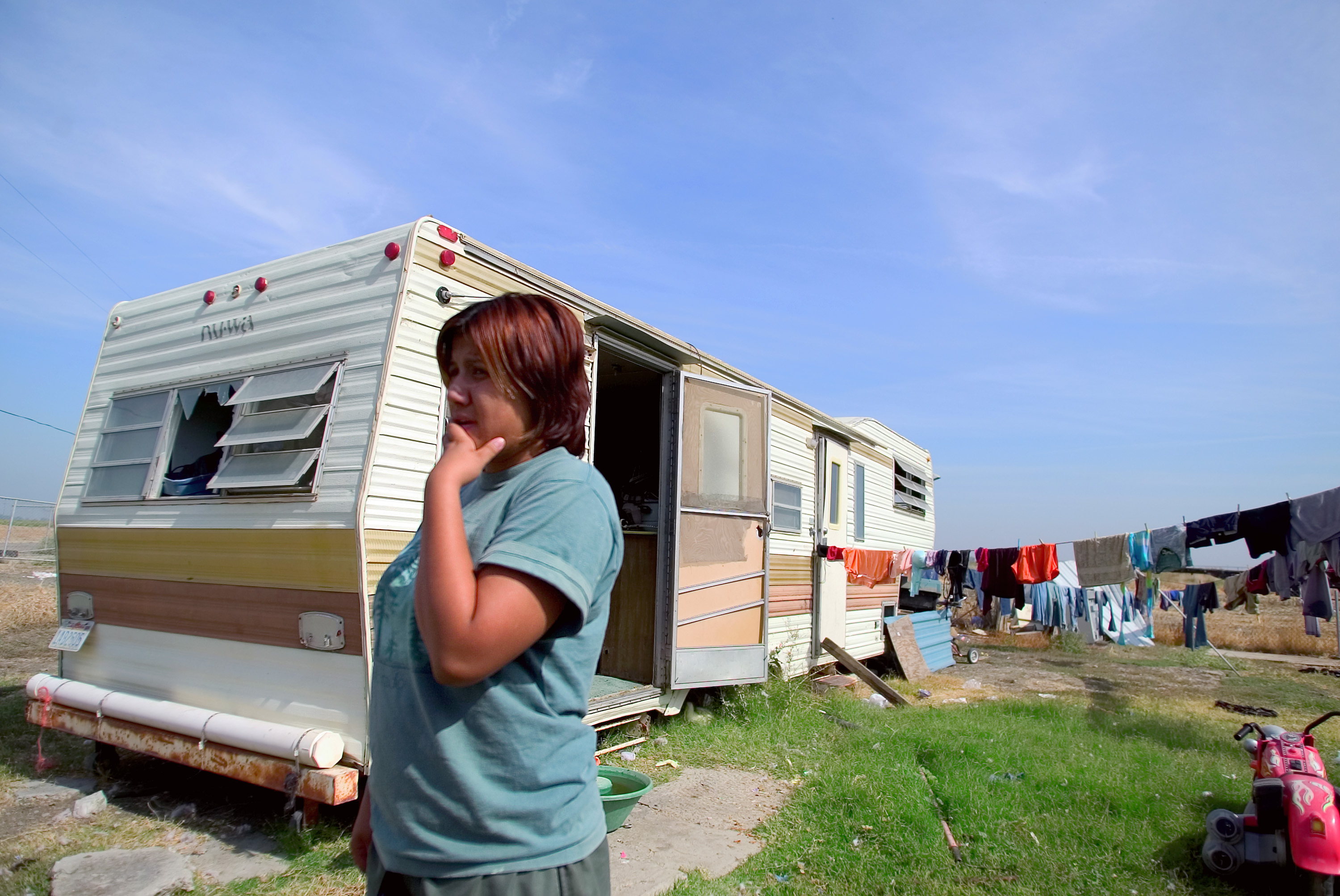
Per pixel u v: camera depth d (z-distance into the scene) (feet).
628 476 27.76
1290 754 13.25
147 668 16.10
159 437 16.84
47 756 18.03
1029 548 27.14
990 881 12.67
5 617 34.83
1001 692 33.94
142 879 11.78
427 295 14.58
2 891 11.73
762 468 24.54
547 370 4.35
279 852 13.07
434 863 3.92
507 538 3.88
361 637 13.05
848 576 32.99
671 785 17.44
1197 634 28.27
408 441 14.02
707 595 22.59
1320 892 11.85
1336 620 48.67
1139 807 16.07
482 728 3.93
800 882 12.66
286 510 14.08
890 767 18.17
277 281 15.96
